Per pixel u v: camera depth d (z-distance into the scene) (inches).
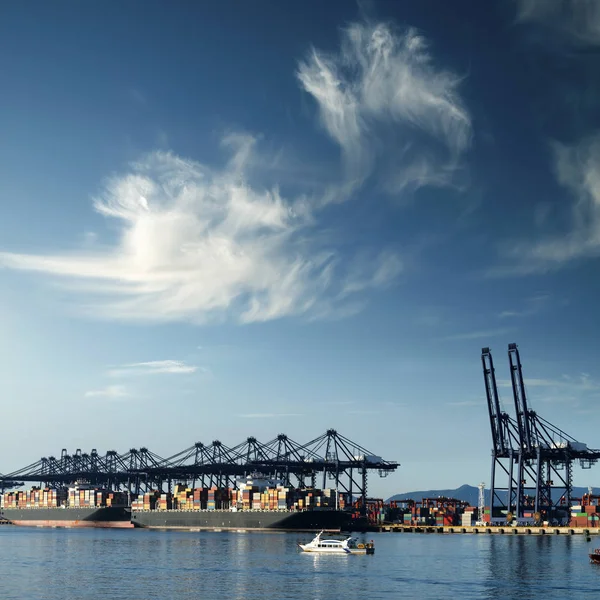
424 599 3759.8
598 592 3969.0
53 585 4220.0
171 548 6530.5
